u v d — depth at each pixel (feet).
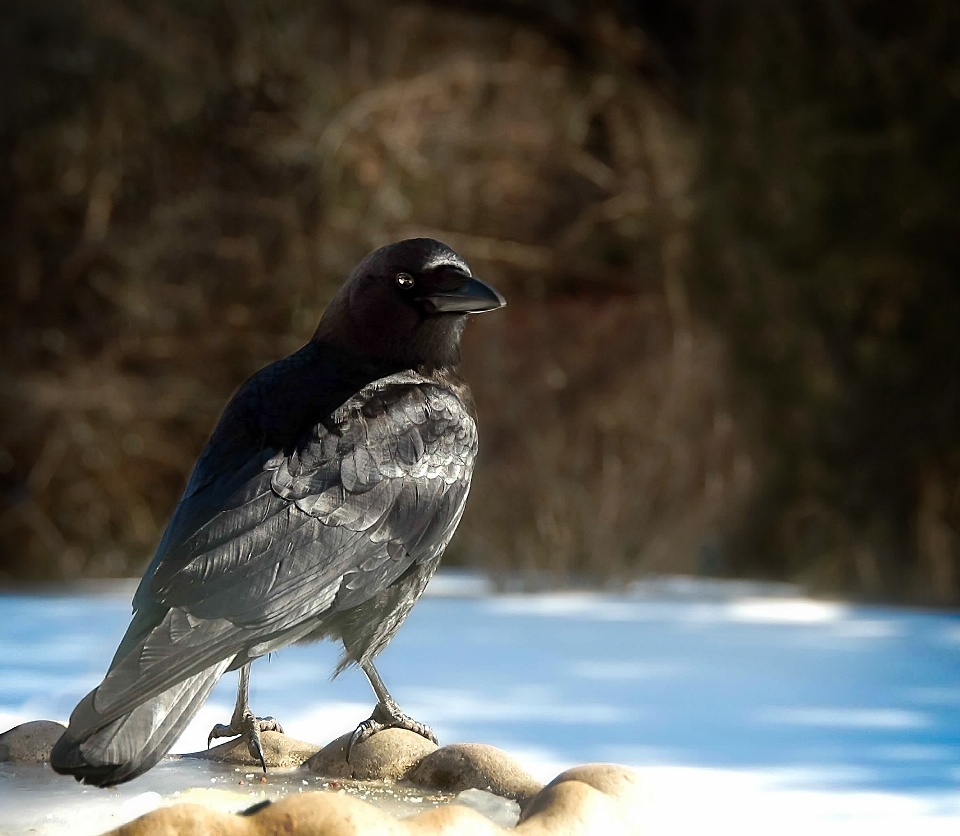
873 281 56.08
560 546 53.62
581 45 73.46
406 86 69.46
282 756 16.67
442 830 11.85
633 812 13.21
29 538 62.64
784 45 58.70
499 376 57.82
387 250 18.84
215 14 67.62
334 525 16.76
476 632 39.04
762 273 58.49
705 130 61.93
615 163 73.05
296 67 68.23
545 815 12.73
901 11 56.18
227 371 66.33
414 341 18.89
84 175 65.31
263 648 15.96
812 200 57.26
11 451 62.90
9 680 28.14
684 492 57.26
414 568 17.83
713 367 59.41
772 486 57.47
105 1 66.18
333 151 67.00
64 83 65.31
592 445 57.26
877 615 44.57
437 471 18.08
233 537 16.03
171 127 66.59
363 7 70.33
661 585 55.06
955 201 54.90
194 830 11.49
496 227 71.72
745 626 40.83
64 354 64.49
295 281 66.44
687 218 64.03
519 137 72.33
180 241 65.98
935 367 55.16
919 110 55.57
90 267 64.90
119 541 63.82
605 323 60.75
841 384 56.59
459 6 71.92
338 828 11.49
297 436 17.22
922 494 54.85
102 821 13.76
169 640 14.67
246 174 67.05
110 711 13.26
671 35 72.28
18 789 15.08
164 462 64.90
